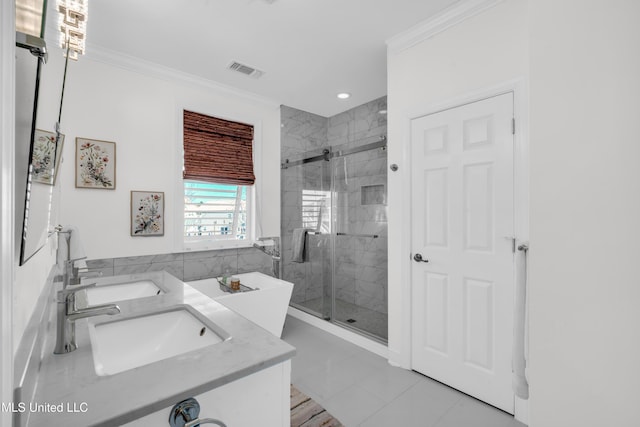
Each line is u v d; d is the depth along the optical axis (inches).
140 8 79.1
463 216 80.1
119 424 24.9
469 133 78.7
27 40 21.8
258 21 85.0
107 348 44.8
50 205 44.8
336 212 129.7
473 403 76.3
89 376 30.6
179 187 115.6
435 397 78.8
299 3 77.9
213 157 125.4
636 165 32.4
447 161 83.1
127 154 103.9
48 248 56.9
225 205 134.5
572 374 36.2
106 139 99.5
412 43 89.8
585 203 35.5
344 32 90.4
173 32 89.9
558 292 37.4
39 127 28.6
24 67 22.3
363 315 119.3
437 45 84.7
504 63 72.2
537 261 39.0
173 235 114.1
